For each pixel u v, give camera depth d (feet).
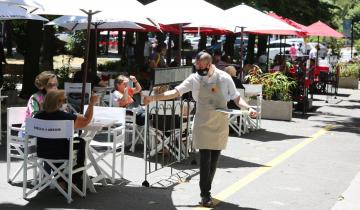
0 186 26.05
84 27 51.13
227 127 23.95
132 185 27.12
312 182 29.07
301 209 23.90
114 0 26.89
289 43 134.62
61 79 64.59
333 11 99.19
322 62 91.71
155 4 36.70
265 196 25.88
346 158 36.22
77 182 25.05
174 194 25.59
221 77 23.58
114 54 158.92
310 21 85.05
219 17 37.88
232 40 97.19
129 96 36.22
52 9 25.71
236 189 26.96
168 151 32.40
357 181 29.40
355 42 155.94
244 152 37.04
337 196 26.27
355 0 132.16
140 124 35.83
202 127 23.48
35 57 59.93
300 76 62.75
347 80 97.50
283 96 55.06
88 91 41.14
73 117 23.85
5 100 54.13
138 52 84.23
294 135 45.50
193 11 35.76
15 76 61.52
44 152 23.57
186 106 33.91
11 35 125.59
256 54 112.37
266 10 74.02
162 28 57.98
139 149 36.37
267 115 54.65
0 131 36.76
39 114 23.81
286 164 33.60
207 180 23.72
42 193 24.95
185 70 30.12
